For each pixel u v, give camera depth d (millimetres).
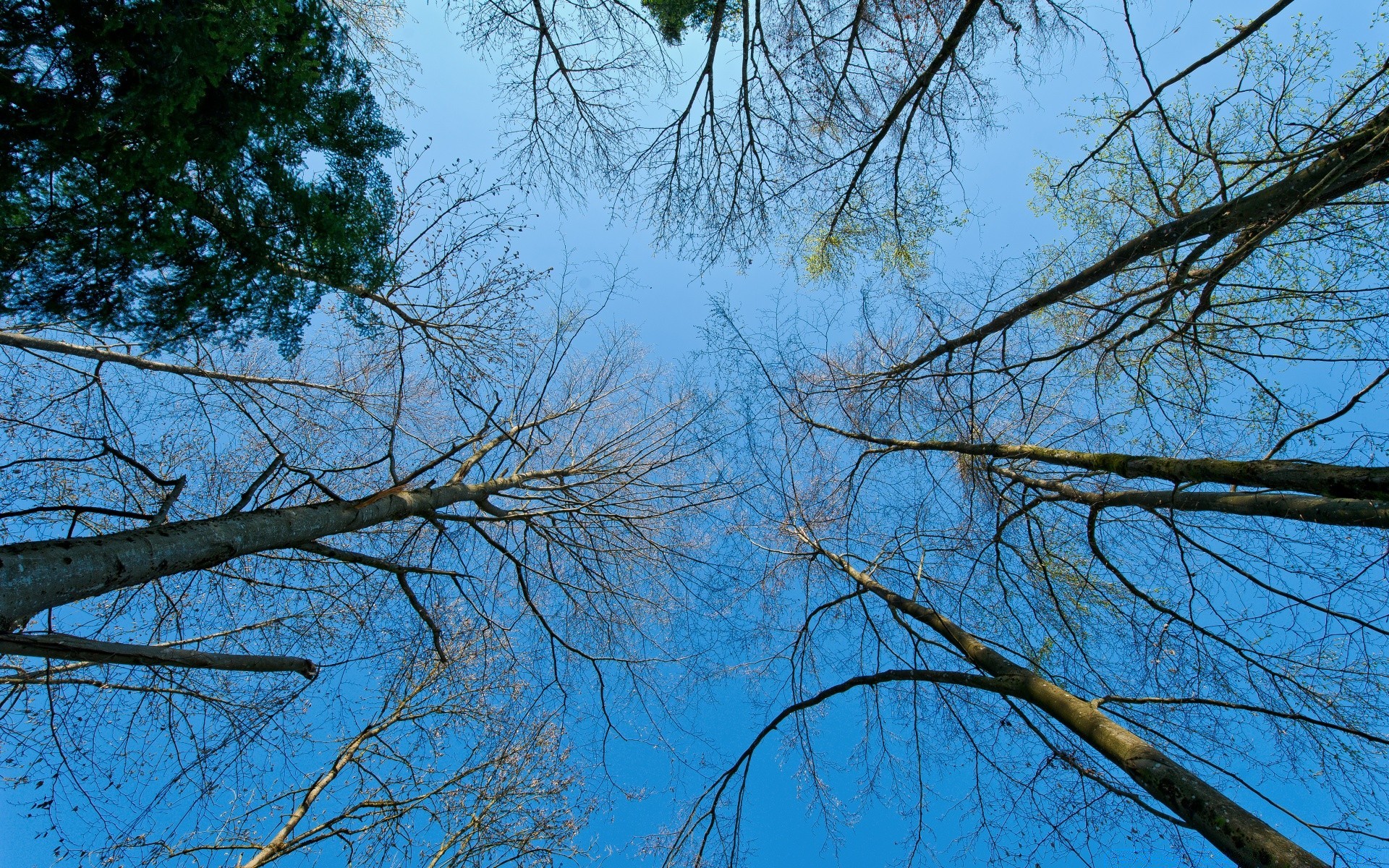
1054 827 4086
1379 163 3475
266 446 6312
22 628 2443
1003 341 5621
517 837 6328
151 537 2717
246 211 3354
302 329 3848
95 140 2662
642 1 5625
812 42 5551
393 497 4379
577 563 6660
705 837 4539
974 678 3830
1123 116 4457
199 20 2656
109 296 3020
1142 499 4426
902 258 6258
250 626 5340
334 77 3660
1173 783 2621
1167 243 4402
